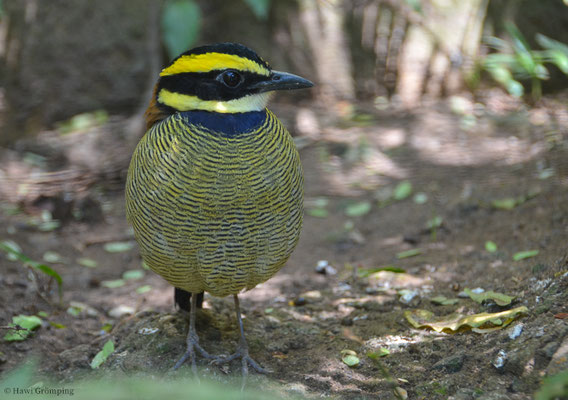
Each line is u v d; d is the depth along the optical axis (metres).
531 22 16.83
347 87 17.14
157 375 7.47
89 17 16.47
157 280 11.11
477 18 16.81
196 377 7.37
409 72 17.09
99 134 15.66
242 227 6.95
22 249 11.90
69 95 16.44
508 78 15.49
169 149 6.89
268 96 7.40
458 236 11.30
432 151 14.82
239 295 10.05
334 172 14.56
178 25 14.96
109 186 14.41
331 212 13.20
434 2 16.84
